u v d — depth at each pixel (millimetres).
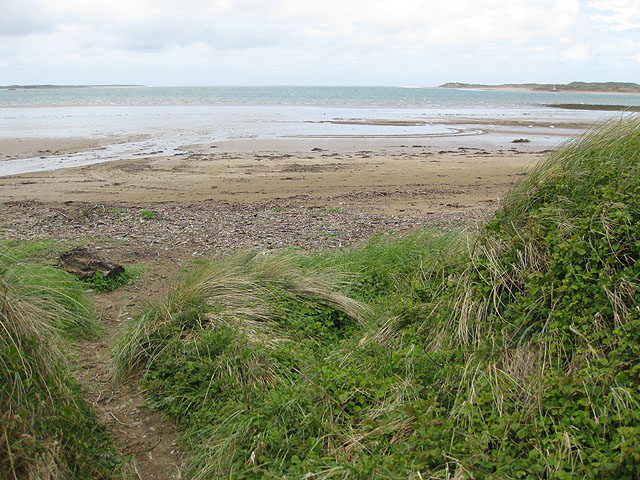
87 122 34062
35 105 61438
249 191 12852
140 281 6383
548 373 3219
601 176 4176
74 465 2857
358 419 3389
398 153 20547
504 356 3588
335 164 17422
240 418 3365
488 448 2936
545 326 3543
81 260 6293
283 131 28984
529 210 4508
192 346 4184
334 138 25625
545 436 2908
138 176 14883
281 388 3727
